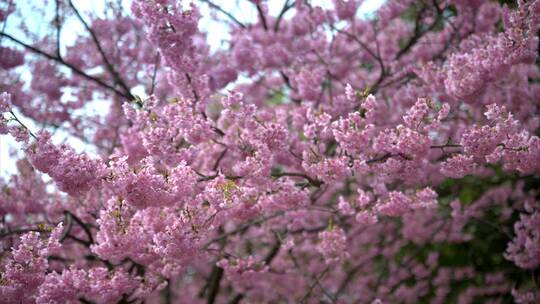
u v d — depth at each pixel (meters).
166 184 3.86
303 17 7.19
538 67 6.26
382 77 6.83
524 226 6.38
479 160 4.72
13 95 6.63
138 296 4.79
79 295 4.44
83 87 7.06
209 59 6.78
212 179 4.31
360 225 7.71
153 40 4.57
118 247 4.20
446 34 7.29
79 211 6.13
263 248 7.82
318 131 4.67
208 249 5.24
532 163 4.06
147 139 4.30
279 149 4.38
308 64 7.18
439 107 4.07
